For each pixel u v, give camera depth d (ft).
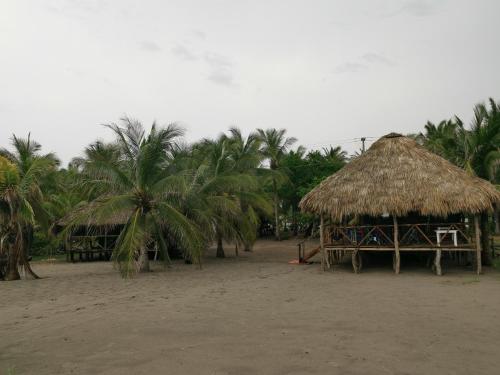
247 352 22.40
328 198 55.67
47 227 62.44
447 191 50.88
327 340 24.32
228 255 88.99
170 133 58.70
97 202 65.67
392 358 21.16
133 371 20.01
